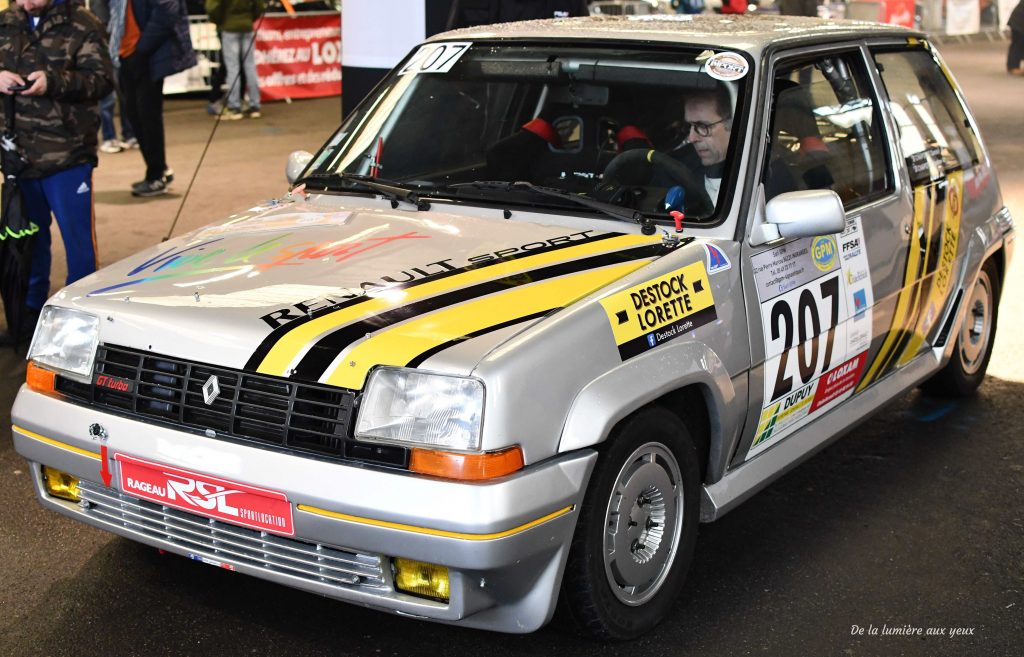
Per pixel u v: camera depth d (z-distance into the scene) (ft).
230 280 10.67
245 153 37.45
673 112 12.52
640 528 10.61
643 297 10.39
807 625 11.19
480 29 14.67
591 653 10.56
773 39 12.99
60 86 18.49
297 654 10.48
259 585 11.75
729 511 12.73
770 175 12.24
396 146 13.80
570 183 12.71
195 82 48.65
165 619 11.05
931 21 65.98
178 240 12.23
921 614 11.45
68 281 19.94
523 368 9.18
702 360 10.75
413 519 8.89
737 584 11.97
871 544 12.95
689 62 12.73
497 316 9.73
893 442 15.98
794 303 12.19
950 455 15.55
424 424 9.00
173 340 9.93
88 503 10.73
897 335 14.69
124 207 29.58
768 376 11.87
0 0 29.76
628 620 10.59
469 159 13.47
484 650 10.58
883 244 13.87
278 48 48.78
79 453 10.34
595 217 11.90
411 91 14.26
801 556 12.62
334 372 9.28
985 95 51.65
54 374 10.65
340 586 9.45
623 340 10.04
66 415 10.41
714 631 11.03
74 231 19.56
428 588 9.32
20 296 18.88
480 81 13.82
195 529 10.00
